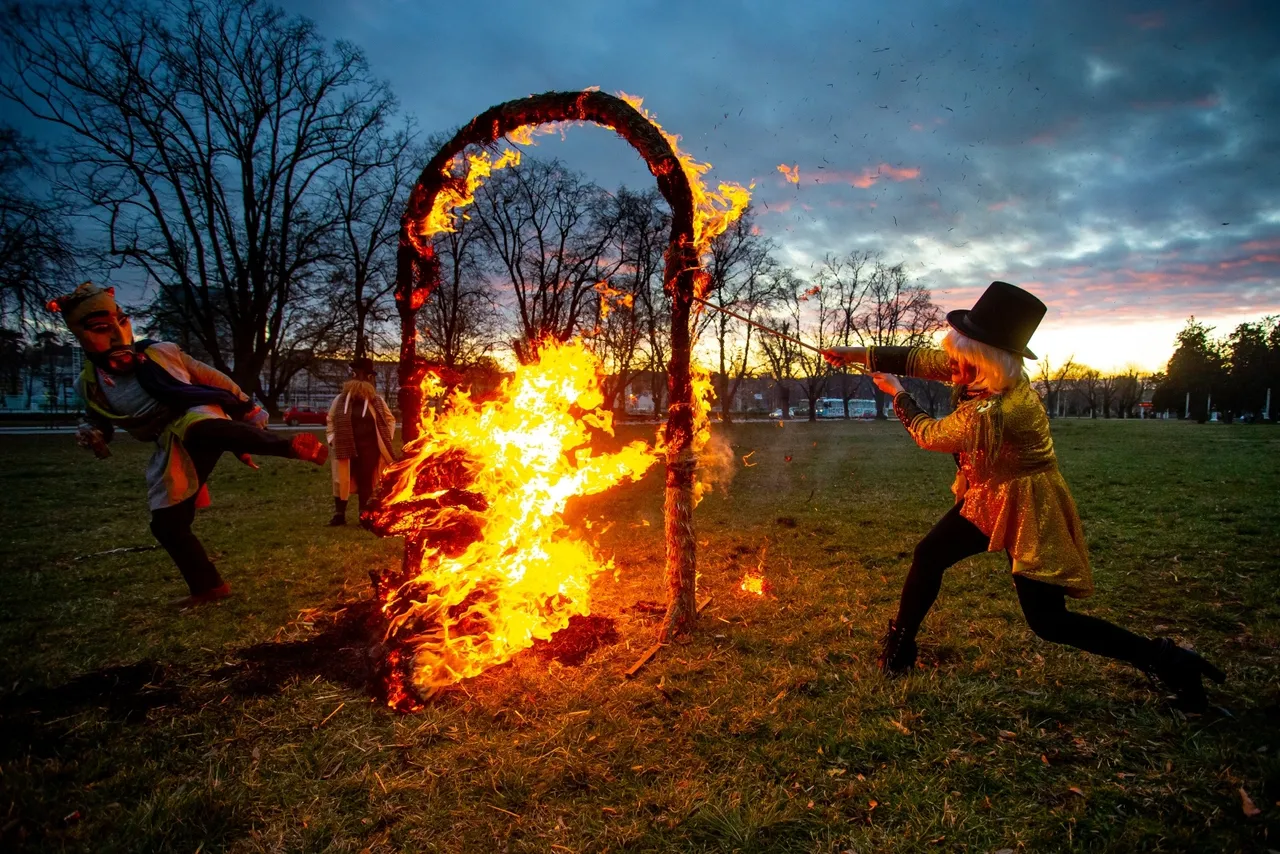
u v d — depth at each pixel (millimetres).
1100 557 5352
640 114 3553
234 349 30781
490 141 3797
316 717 2857
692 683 3111
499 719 2820
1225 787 2262
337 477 7441
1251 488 9062
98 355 4121
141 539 6758
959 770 2393
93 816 2211
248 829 2168
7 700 2990
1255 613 3918
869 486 10578
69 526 7512
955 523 2982
